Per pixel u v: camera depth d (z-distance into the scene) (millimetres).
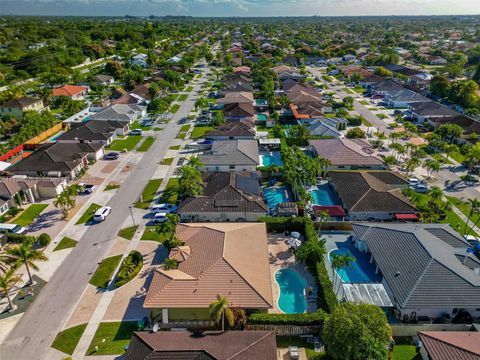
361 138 110312
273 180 87688
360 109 147500
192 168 77688
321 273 54281
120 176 90375
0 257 52250
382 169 91750
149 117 135125
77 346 45125
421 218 68875
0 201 72250
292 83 171000
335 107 147750
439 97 162875
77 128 111188
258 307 47219
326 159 88875
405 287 49844
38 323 48625
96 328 47688
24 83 184125
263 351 40406
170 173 91750
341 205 77250
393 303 50500
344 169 91875
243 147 97312
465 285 48875
